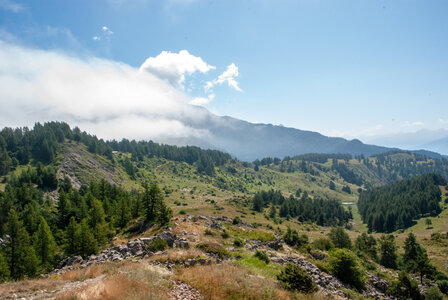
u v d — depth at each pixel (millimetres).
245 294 17141
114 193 113438
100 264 23453
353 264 32594
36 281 18812
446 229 128000
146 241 32000
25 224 79875
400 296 34969
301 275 22500
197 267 22203
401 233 145000
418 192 196500
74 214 87625
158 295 14992
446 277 53938
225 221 78062
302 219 155250
